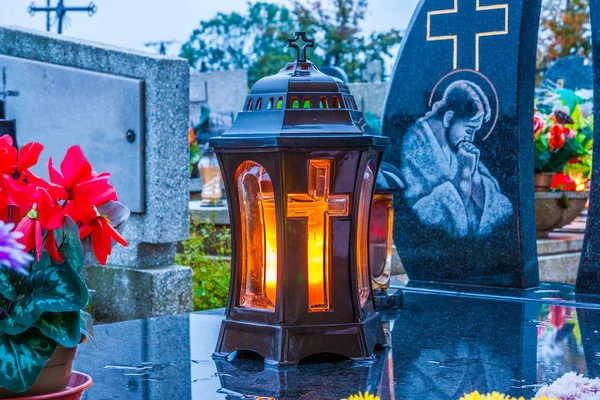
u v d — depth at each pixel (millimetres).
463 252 3477
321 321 1945
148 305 5008
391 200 2867
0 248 1255
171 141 5117
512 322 2561
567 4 21109
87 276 5355
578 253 6168
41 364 1369
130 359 2021
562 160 5797
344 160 1880
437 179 3518
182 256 5855
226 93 14539
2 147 1483
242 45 33750
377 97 14586
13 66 5832
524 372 1905
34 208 1405
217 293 5816
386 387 1764
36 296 1377
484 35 3389
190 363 1968
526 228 3396
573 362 2010
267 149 1859
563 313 2729
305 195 1891
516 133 3338
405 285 3426
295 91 1950
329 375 1850
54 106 5602
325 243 1938
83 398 1673
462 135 3453
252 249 1988
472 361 2012
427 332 2383
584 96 6621
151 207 5070
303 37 2066
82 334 1491
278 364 1913
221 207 6820
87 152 5402
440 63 3488
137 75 5117
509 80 3344
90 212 1473
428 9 3516
